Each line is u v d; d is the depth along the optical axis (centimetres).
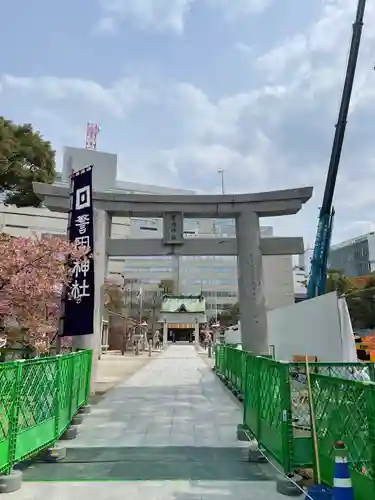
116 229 5912
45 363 586
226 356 1648
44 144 2028
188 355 4006
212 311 8744
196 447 688
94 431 809
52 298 1116
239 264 1348
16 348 1212
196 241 1370
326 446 450
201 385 1596
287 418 494
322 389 464
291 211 1370
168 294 7381
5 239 1030
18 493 477
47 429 593
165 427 852
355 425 384
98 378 1797
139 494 478
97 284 1283
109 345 4525
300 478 514
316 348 977
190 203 1366
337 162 1683
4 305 934
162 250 1361
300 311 1093
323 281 1625
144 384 1614
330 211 1692
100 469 568
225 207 1366
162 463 598
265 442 587
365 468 366
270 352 1370
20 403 500
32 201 2031
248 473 554
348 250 7769
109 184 7619
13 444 482
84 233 1104
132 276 8894
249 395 726
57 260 1003
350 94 1673
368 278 4869
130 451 661
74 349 1205
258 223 1373
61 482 514
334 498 375
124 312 5212
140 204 1355
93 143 8069
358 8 1647
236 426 866
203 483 515
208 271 9038
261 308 1309
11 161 1897
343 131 1677
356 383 380
